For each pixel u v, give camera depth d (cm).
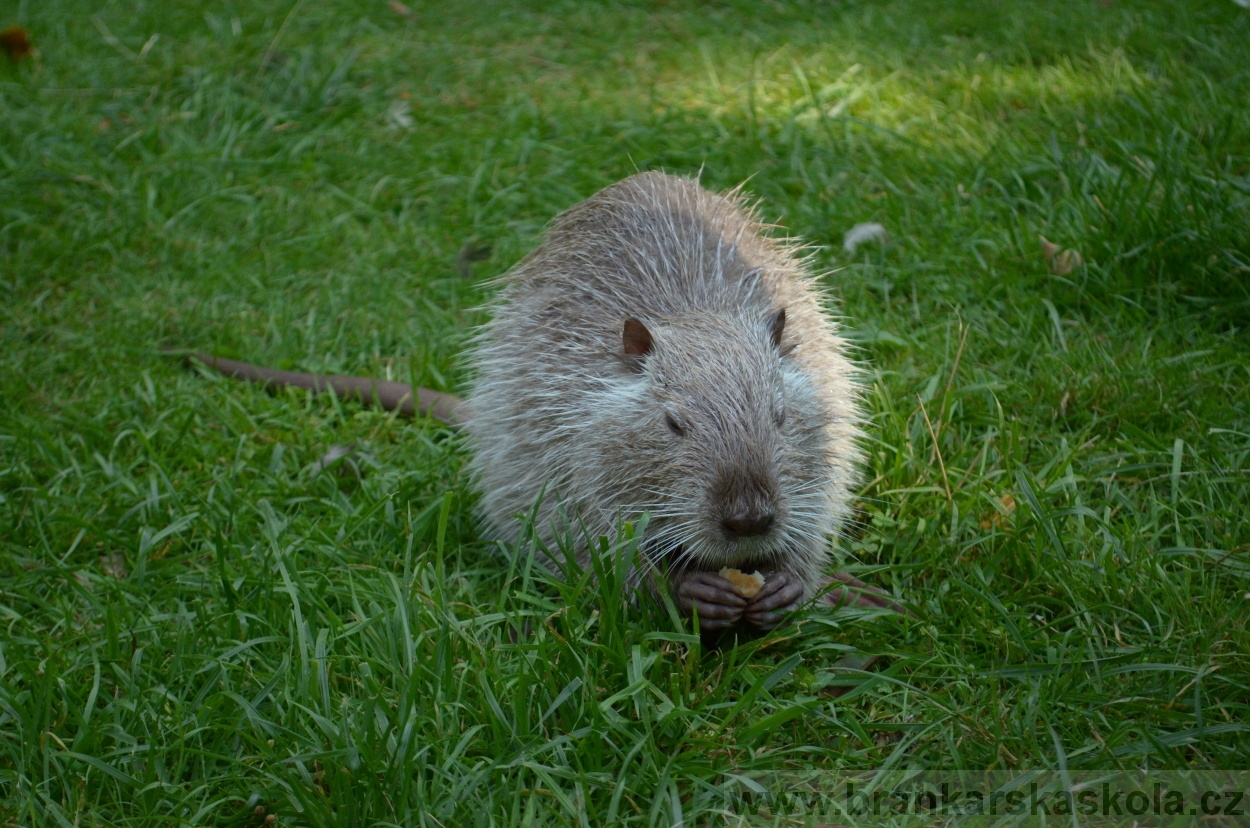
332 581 119
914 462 126
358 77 190
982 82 174
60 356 145
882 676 110
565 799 103
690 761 105
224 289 155
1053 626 114
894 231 153
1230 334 136
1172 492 121
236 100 181
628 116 174
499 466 125
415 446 135
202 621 115
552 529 119
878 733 109
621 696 107
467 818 103
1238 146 153
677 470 113
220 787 106
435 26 212
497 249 158
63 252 158
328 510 127
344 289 154
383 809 103
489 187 165
